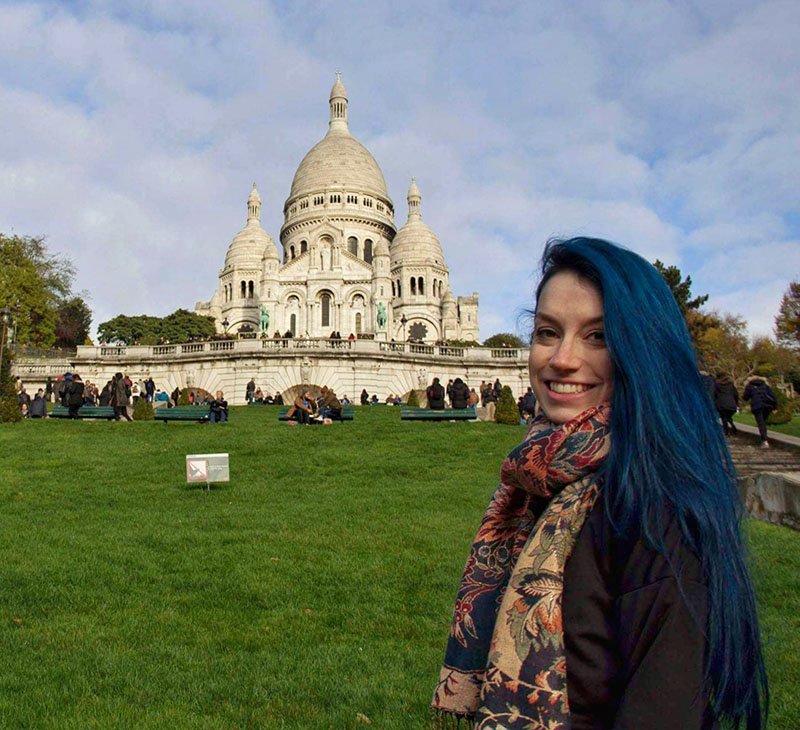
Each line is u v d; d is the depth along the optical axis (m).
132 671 6.10
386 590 8.49
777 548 10.16
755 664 1.98
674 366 2.08
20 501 14.37
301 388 45.78
